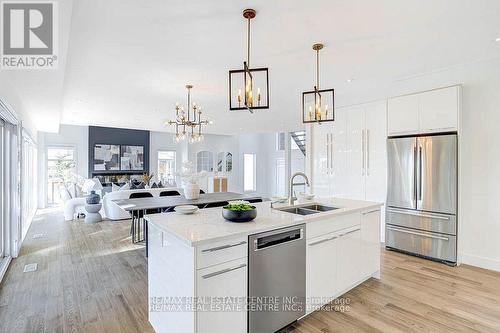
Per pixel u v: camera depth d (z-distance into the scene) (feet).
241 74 12.59
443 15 7.64
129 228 18.94
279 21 7.93
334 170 16.29
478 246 11.47
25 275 10.64
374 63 11.42
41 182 28.91
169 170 37.40
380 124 14.23
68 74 12.40
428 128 12.39
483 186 11.37
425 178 12.30
